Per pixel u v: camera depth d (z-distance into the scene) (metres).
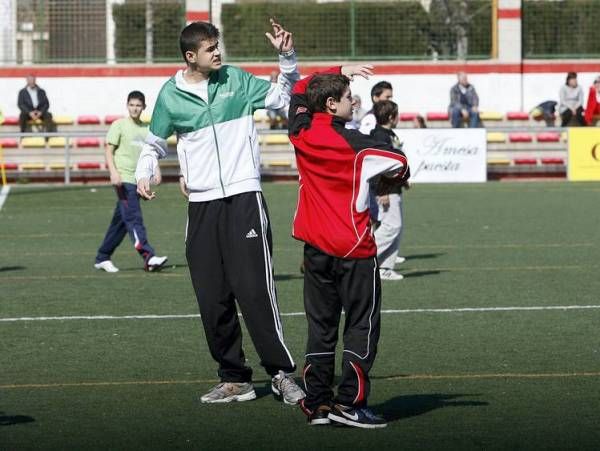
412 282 18.14
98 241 24.44
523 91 47.19
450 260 20.94
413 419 9.78
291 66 10.42
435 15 47.00
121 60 46.38
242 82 10.38
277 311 10.38
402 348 12.89
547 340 13.28
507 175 41.28
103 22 46.25
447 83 46.91
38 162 40.53
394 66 46.78
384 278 18.44
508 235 25.00
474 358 12.32
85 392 10.91
